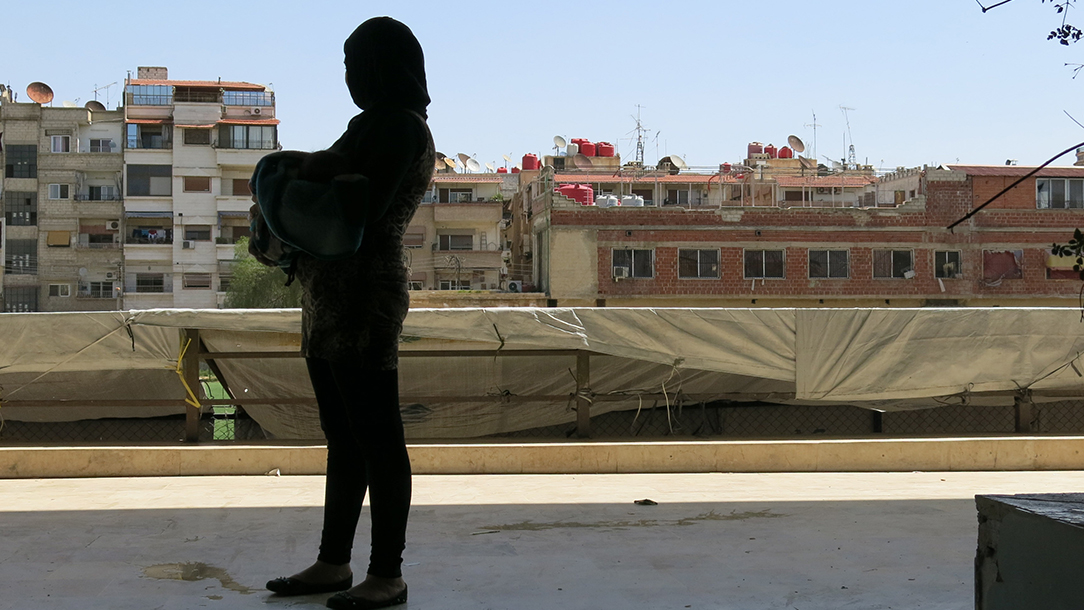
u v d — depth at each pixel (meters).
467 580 4.50
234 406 10.35
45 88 64.44
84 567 4.78
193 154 61.47
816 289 46.28
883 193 52.94
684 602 4.13
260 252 4.18
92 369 9.31
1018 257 46.84
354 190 3.73
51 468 8.54
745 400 10.48
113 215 61.56
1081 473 8.98
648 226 45.94
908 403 10.74
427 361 10.02
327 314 3.99
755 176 56.09
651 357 9.64
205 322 9.15
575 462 8.91
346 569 4.32
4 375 9.73
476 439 9.51
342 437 4.27
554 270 45.66
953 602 4.13
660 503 6.88
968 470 9.17
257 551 5.16
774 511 6.54
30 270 60.69
